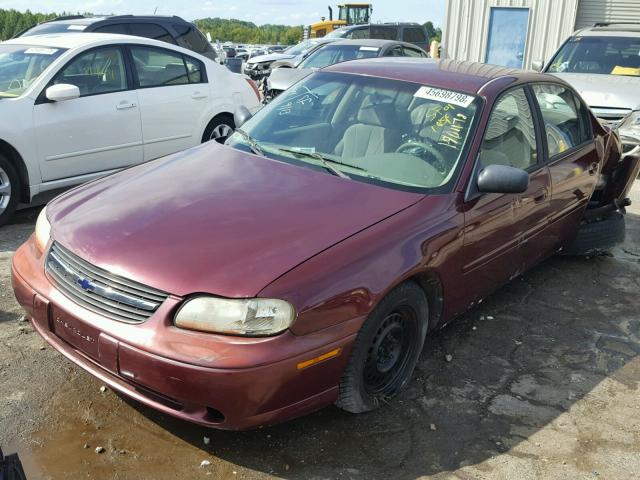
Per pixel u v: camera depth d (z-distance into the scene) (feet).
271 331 8.24
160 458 9.06
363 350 9.36
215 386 8.03
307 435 9.73
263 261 8.71
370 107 12.71
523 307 14.65
